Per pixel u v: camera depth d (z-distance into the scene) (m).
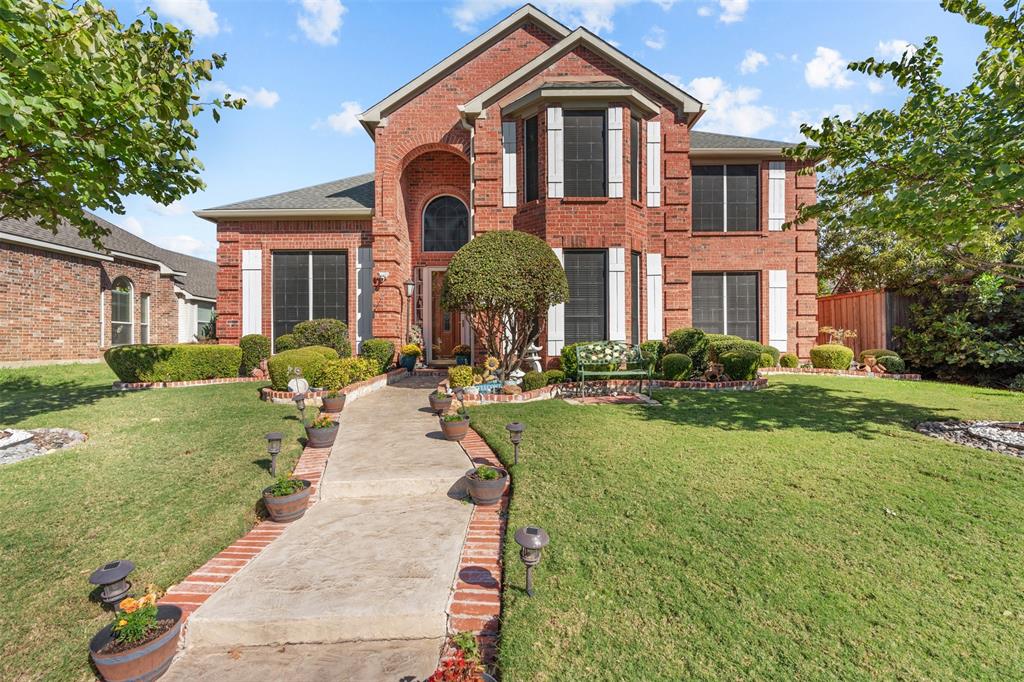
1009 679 2.35
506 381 9.55
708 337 11.45
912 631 2.68
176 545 3.81
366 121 12.92
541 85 11.50
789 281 13.48
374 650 2.82
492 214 11.52
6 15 4.34
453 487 4.97
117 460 5.56
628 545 3.57
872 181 6.22
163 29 6.24
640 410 7.71
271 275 13.36
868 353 13.25
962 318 11.97
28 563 3.51
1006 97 4.80
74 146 5.66
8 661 2.63
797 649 2.55
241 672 2.64
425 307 15.17
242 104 6.91
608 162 10.67
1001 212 5.38
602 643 2.61
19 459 5.70
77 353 15.63
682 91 11.46
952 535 3.65
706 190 13.63
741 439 6.06
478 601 3.06
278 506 4.19
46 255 14.66
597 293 10.75
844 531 3.73
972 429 6.43
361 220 13.33
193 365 11.07
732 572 3.22
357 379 10.07
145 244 21.31
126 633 2.54
